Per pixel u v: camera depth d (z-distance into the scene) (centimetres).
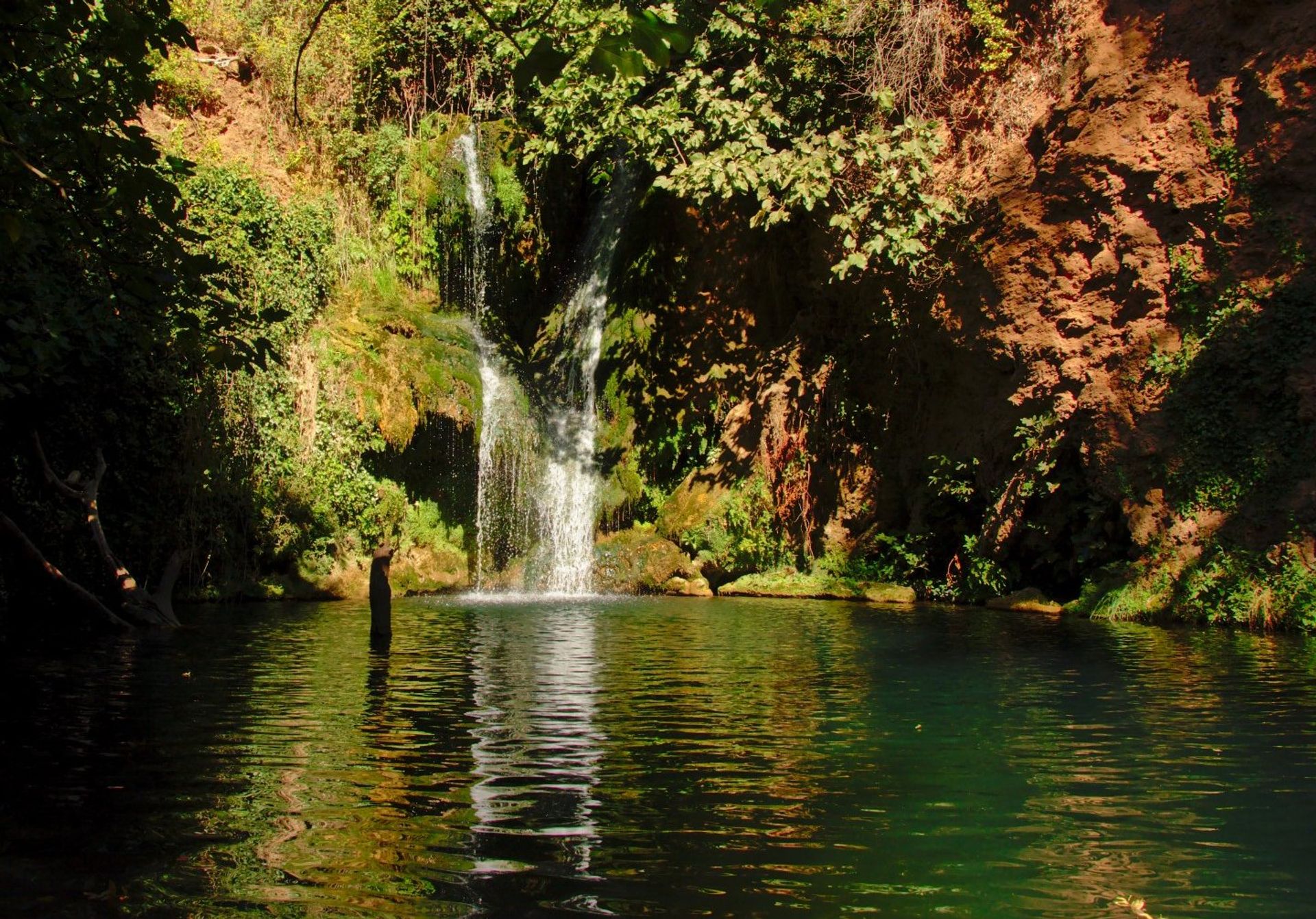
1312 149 1307
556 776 559
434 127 2214
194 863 418
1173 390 1393
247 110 2116
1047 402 1541
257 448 1722
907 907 381
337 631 1226
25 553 1175
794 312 2014
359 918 366
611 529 2052
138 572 1538
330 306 1969
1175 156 1412
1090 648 1076
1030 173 1572
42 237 625
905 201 1633
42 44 633
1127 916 376
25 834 452
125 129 618
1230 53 1389
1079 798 520
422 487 1997
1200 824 479
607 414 2120
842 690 824
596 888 397
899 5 1727
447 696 796
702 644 1126
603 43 366
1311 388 1278
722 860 430
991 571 1630
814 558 1898
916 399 1806
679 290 2075
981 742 639
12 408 1213
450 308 2180
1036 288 1548
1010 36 1642
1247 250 1356
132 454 1489
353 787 533
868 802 512
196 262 627
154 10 620
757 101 1753
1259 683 853
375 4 2256
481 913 373
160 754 600
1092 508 1482
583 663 972
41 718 698
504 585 1983
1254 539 1290
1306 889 402
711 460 2003
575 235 2356
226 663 959
